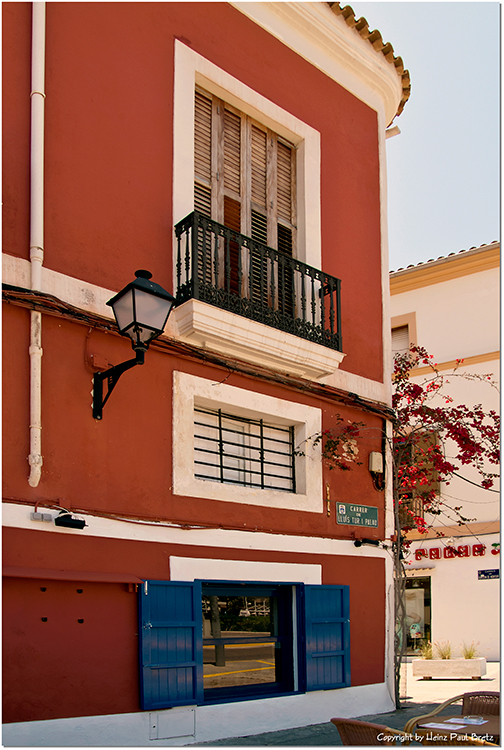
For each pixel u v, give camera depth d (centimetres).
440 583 1468
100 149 659
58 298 585
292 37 895
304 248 858
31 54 613
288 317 758
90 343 614
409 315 1625
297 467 796
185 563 638
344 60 961
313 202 880
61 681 533
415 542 1514
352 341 899
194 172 777
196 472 700
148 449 637
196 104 793
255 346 718
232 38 816
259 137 859
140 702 575
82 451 588
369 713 793
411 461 950
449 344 1555
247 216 820
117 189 666
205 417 727
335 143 937
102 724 550
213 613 686
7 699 504
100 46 678
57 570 548
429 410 955
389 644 843
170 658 604
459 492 1461
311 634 744
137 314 535
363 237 952
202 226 688
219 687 672
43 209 603
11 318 562
